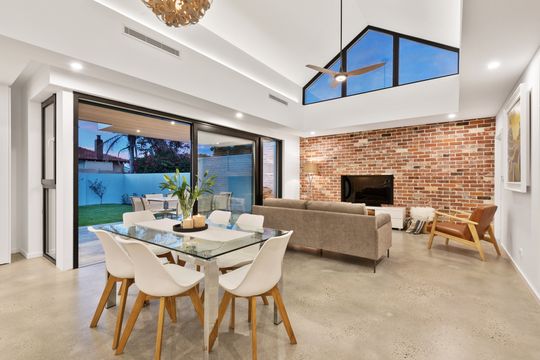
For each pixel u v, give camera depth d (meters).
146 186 9.27
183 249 1.77
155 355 1.58
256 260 1.59
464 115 4.91
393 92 5.33
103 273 3.05
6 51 2.48
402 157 5.88
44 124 3.62
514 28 2.12
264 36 4.62
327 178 6.95
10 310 2.21
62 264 3.11
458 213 4.75
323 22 4.64
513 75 2.99
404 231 5.39
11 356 1.65
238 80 4.57
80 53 2.65
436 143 5.50
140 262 1.58
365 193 6.34
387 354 1.69
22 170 3.76
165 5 1.66
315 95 6.35
